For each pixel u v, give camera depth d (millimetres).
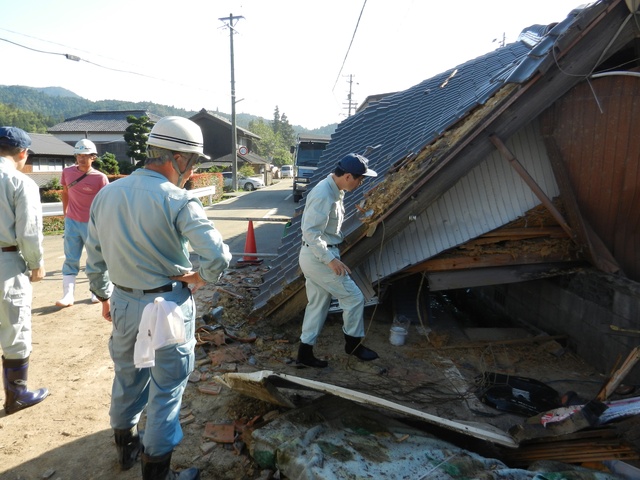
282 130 136125
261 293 5242
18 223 3057
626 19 3582
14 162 3211
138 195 2154
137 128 33594
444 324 5285
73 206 5312
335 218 3680
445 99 6945
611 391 2740
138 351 2088
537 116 4137
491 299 6324
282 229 12266
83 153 5066
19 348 3207
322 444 2562
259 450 2611
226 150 47844
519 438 2783
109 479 2586
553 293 4773
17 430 3033
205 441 2916
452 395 3635
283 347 4430
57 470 2654
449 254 4660
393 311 5375
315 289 3803
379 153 6434
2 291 3078
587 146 3996
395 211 4172
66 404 3354
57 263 7871
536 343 4629
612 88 3732
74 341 4438
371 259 4707
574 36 3605
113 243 2186
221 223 13469
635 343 3637
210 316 4949
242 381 2883
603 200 4098
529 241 4590
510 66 5121
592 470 2434
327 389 2727
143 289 2221
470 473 2373
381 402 2705
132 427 2615
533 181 4188
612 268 4238
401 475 2324
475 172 4492
